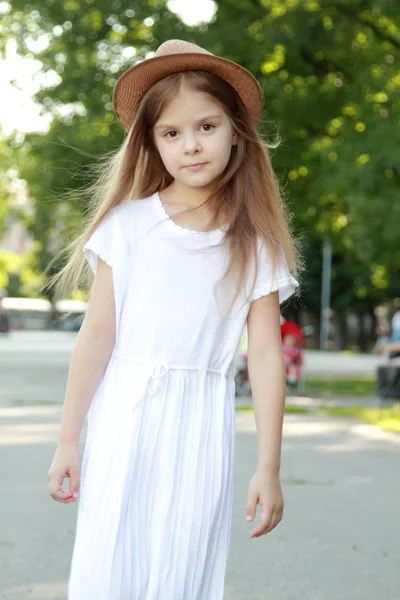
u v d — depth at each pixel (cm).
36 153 2762
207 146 388
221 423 383
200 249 382
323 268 6700
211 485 379
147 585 373
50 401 2138
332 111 2705
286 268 392
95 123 2216
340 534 852
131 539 372
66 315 639
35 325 9831
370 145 2433
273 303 392
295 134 2730
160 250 383
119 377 383
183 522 375
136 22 2689
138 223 389
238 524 888
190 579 376
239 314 385
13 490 1025
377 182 2400
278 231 394
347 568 743
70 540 816
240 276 382
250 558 768
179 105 389
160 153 397
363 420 1827
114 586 368
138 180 412
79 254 402
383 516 928
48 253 6016
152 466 376
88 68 2703
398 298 6794
